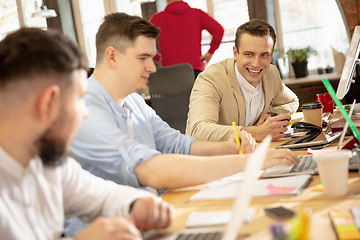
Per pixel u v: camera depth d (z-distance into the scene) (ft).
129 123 4.59
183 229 2.52
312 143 4.50
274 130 5.46
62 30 15.97
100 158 3.88
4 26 16.69
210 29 12.73
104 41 4.34
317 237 2.06
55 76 2.10
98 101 4.25
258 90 7.11
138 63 4.32
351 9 12.27
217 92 6.64
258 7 13.44
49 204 2.56
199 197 3.10
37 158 2.49
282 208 2.52
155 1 14.67
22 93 2.07
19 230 2.21
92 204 3.04
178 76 10.03
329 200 2.62
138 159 3.66
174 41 12.55
